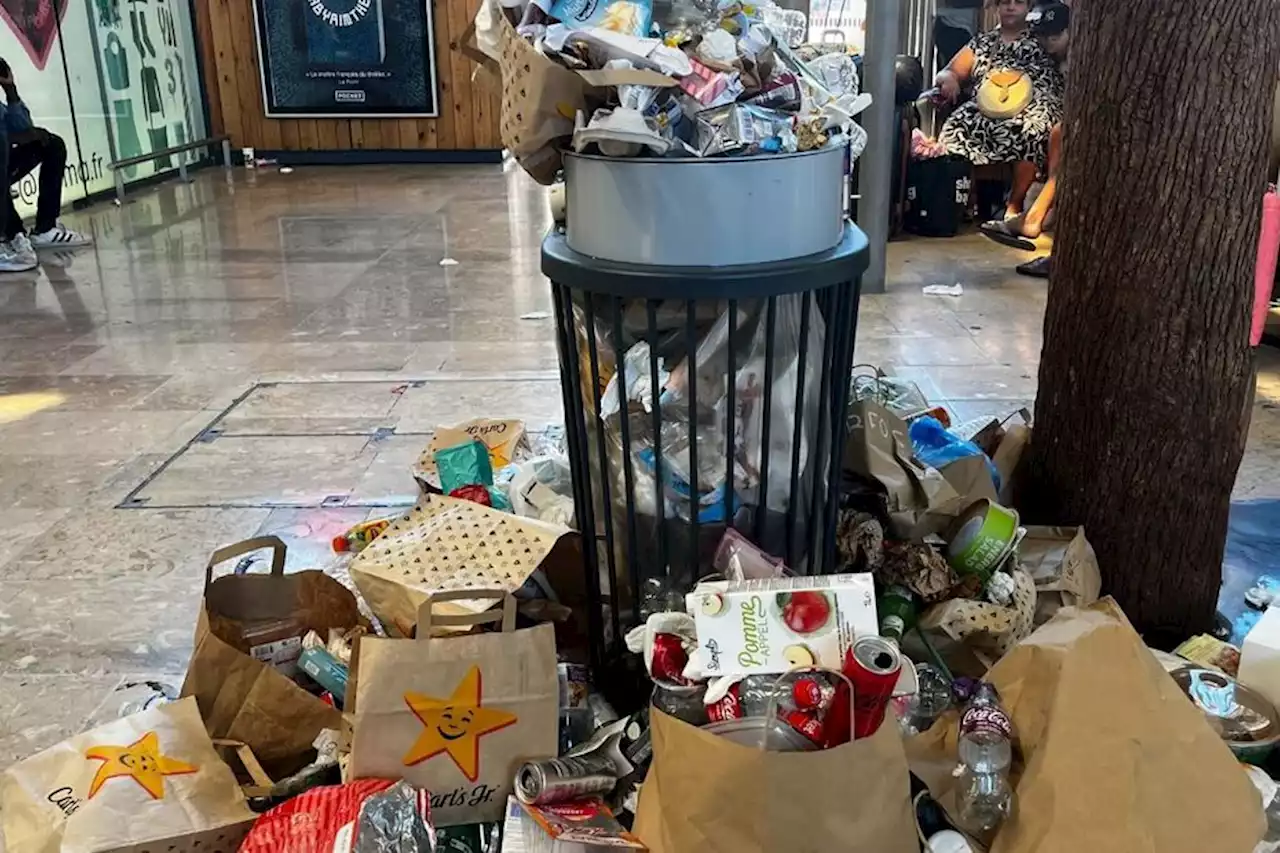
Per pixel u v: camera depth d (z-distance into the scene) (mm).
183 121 10625
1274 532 2885
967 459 2359
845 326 1873
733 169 1691
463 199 8844
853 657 1504
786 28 1951
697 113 1716
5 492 3311
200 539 2988
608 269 1744
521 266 6309
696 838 1479
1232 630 2459
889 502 2197
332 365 4520
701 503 1936
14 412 4023
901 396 2742
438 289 5801
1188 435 2260
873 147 5340
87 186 8758
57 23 8266
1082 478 2375
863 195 5457
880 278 5586
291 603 2043
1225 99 2066
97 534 3021
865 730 1517
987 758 1626
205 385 4297
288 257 6680
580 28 1747
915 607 2121
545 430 3381
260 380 4336
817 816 1447
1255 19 2033
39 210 7055
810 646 1688
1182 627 2389
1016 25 6965
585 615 2201
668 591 1966
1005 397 4004
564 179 1891
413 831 1585
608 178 1735
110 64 9078
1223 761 1599
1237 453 2303
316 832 1551
